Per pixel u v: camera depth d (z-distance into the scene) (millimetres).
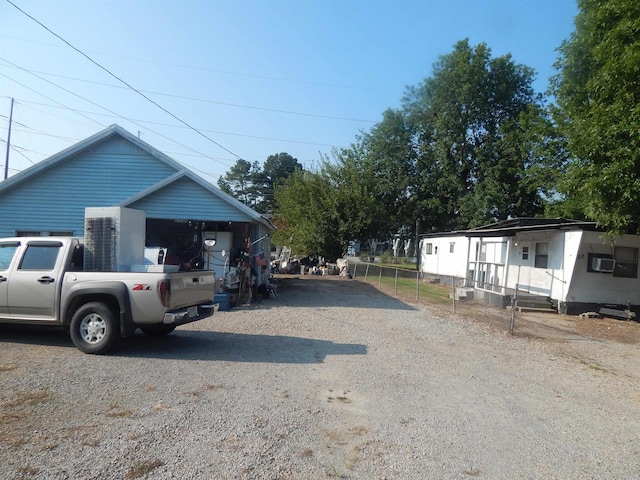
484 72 34812
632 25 10180
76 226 15602
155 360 6668
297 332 9430
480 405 5418
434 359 7637
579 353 8828
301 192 31578
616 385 6691
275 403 5062
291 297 15836
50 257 7293
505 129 33875
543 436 4566
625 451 4289
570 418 5164
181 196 14289
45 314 7125
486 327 11031
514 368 7348
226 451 3812
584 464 3961
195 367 6379
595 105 11555
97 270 7488
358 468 3652
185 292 7375
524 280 17750
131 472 3387
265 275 17594
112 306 7000
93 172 15680
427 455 3965
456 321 11734
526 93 36688
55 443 3803
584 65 14281
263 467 3572
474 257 23359
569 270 14695
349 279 25297
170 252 16750
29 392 5004
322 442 4113
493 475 3664
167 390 5312
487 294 16516
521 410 5332
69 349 7094
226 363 6688
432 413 5047
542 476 3697
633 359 8586
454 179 35844
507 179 33031
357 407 5109
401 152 38188
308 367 6688
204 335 8766
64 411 4520
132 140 15555
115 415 4477
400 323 11094
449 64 36406
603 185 10438
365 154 38938
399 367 6977
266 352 7520
